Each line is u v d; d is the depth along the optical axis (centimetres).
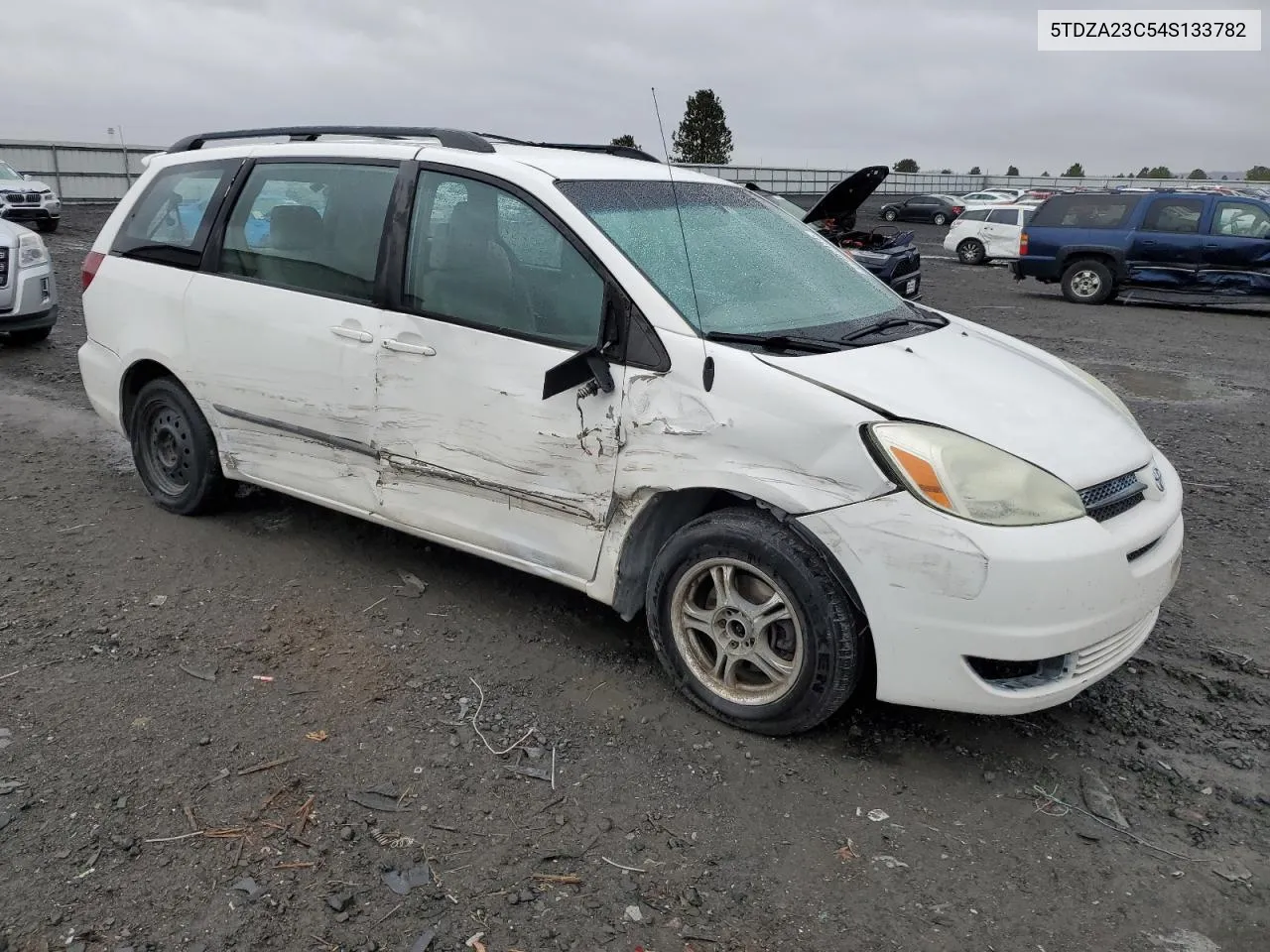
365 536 479
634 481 324
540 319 346
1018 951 237
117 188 3444
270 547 462
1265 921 249
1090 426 324
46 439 634
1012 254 2467
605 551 340
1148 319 1435
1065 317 1448
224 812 274
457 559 456
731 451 306
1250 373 1009
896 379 310
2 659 351
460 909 243
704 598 334
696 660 333
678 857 266
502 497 361
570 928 238
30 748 299
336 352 393
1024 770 311
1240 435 747
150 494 504
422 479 382
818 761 311
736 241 380
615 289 327
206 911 238
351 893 246
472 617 401
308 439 417
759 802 290
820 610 297
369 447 393
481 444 358
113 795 279
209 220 449
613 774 300
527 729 323
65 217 2675
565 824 276
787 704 311
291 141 447
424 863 258
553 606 413
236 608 401
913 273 1489
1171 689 363
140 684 339
